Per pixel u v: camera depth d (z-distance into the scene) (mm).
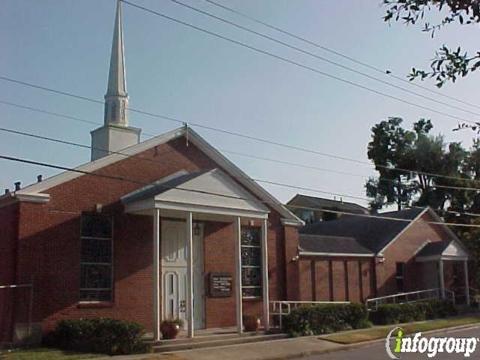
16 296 21016
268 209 27641
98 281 23062
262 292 27969
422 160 63281
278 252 29922
